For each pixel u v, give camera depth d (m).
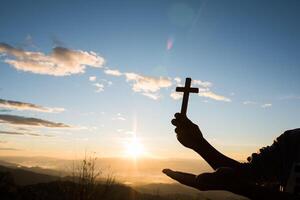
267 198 0.84
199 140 1.16
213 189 0.88
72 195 8.26
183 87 1.21
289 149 0.98
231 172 0.86
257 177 0.99
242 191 0.85
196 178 0.88
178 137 1.17
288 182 0.94
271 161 0.98
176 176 0.92
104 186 8.51
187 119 1.19
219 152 1.13
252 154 1.05
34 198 9.52
